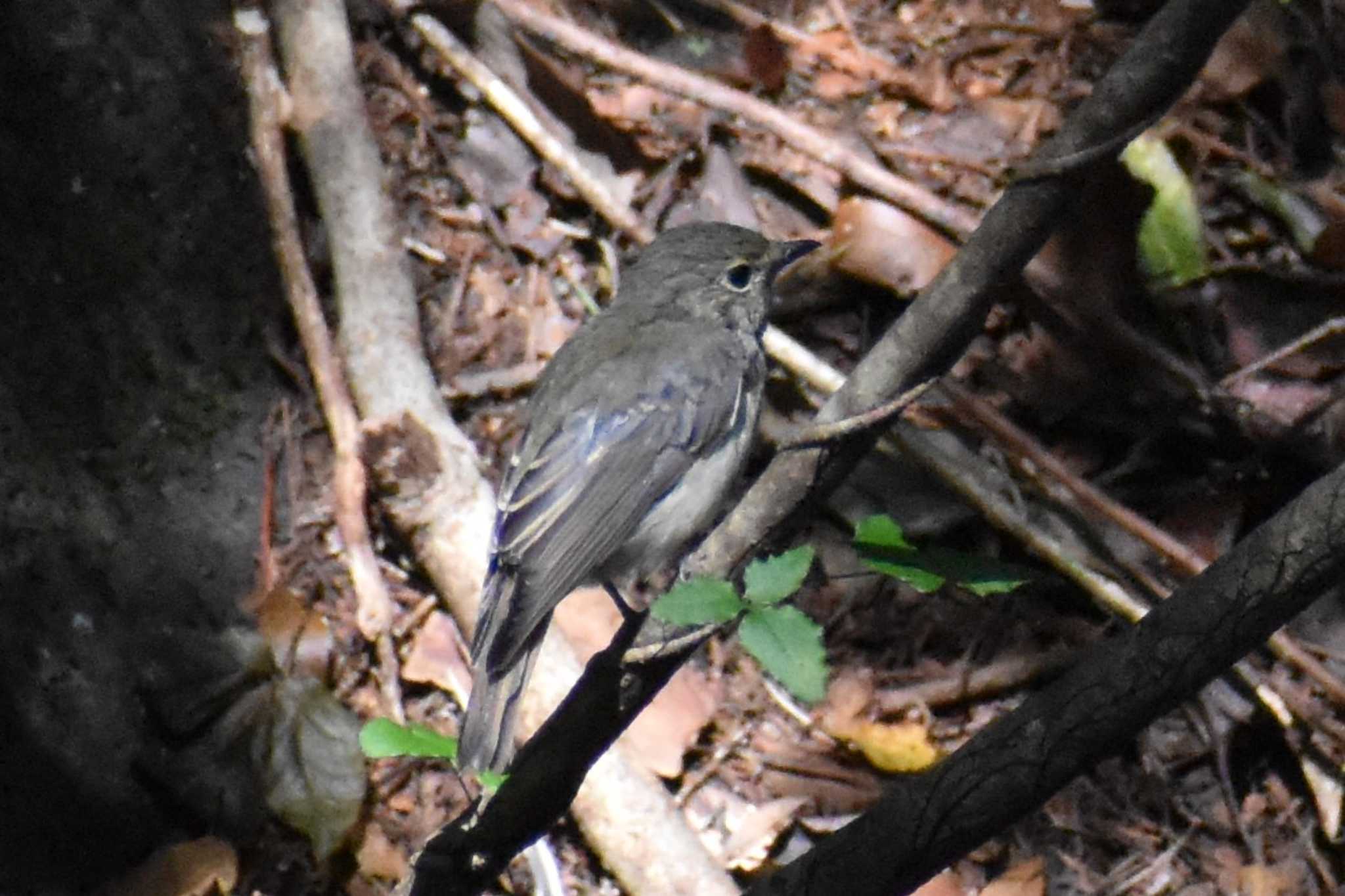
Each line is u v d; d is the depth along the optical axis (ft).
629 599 34.14
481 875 23.40
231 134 36.76
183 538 33.19
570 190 39.24
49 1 35.83
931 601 34.99
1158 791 33.35
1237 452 36.47
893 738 33.14
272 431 35.01
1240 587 19.26
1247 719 33.86
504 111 39.04
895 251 37.83
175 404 34.30
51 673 31.04
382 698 32.58
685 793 32.50
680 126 40.19
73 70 35.47
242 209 36.29
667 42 41.73
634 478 29.84
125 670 31.71
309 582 33.60
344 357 34.94
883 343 21.68
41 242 33.96
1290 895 32.01
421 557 33.35
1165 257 37.70
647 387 30.12
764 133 40.27
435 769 32.09
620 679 22.35
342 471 33.76
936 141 40.40
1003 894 31.42
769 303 32.37
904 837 20.99
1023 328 37.93
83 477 32.81
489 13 39.68
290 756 31.27
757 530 22.33
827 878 21.40
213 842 30.14
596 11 42.01
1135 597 34.37
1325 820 32.68
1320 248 38.60
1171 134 40.24
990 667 34.09
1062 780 20.40
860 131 40.47
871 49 42.29
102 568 32.24
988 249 20.71
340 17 38.09
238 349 35.37
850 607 34.94
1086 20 43.11
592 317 33.40
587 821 30.42
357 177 36.40
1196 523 35.65
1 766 29.96
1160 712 20.07
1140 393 37.01
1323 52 41.34
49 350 33.35
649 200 39.24
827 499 35.96
